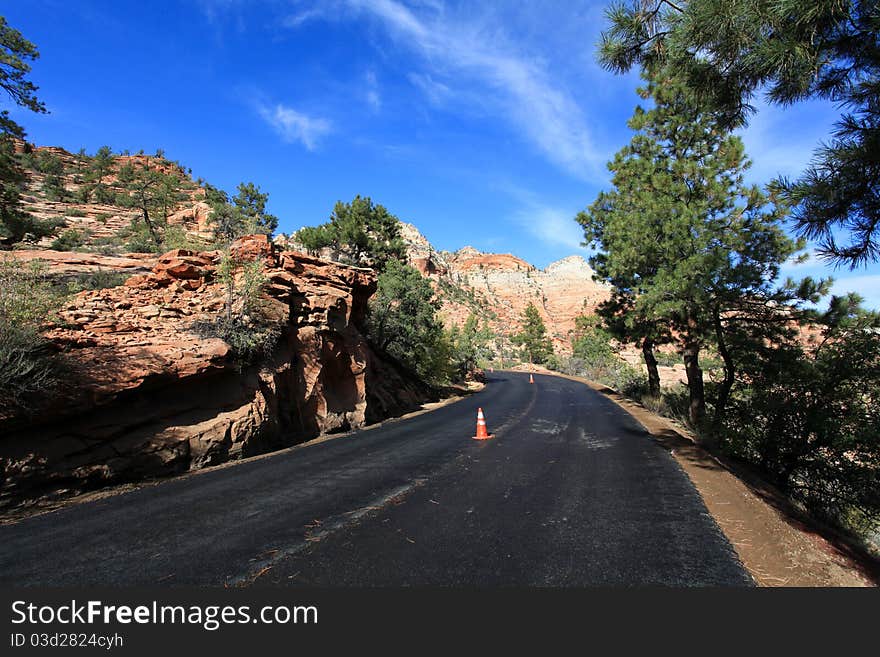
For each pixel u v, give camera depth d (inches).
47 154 2854.3
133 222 1798.7
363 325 709.9
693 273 423.8
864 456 367.6
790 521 223.1
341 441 417.7
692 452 360.5
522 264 6668.3
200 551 166.2
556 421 547.5
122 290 417.1
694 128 529.3
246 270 426.0
